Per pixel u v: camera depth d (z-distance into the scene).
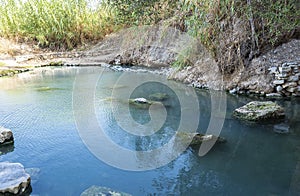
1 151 2.23
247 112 2.87
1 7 8.97
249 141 2.32
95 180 1.79
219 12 4.01
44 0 9.17
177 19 5.09
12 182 1.67
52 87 4.71
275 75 3.82
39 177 1.82
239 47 4.19
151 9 4.78
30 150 2.24
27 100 3.83
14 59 7.89
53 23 9.19
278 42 4.18
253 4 3.74
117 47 7.91
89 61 7.84
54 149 2.25
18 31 9.10
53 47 9.39
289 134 2.43
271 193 1.62
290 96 3.67
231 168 1.92
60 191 1.67
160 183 1.76
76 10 9.34
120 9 4.80
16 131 2.65
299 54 3.94
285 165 1.93
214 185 1.73
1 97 4.04
